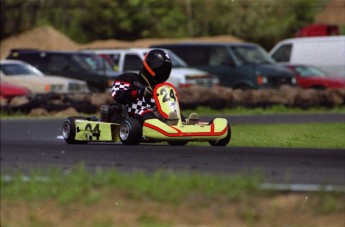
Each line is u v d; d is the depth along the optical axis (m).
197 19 180.12
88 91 93.25
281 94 91.75
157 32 176.75
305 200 27.41
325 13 181.50
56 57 96.12
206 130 38.06
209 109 86.81
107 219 28.34
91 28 174.50
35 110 80.44
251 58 102.19
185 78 93.38
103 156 35.41
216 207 27.98
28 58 96.81
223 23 178.62
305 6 180.12
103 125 40.47
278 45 111.44
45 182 31.53
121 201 29.39
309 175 29.42
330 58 103.56
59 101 82.75
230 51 101.38
